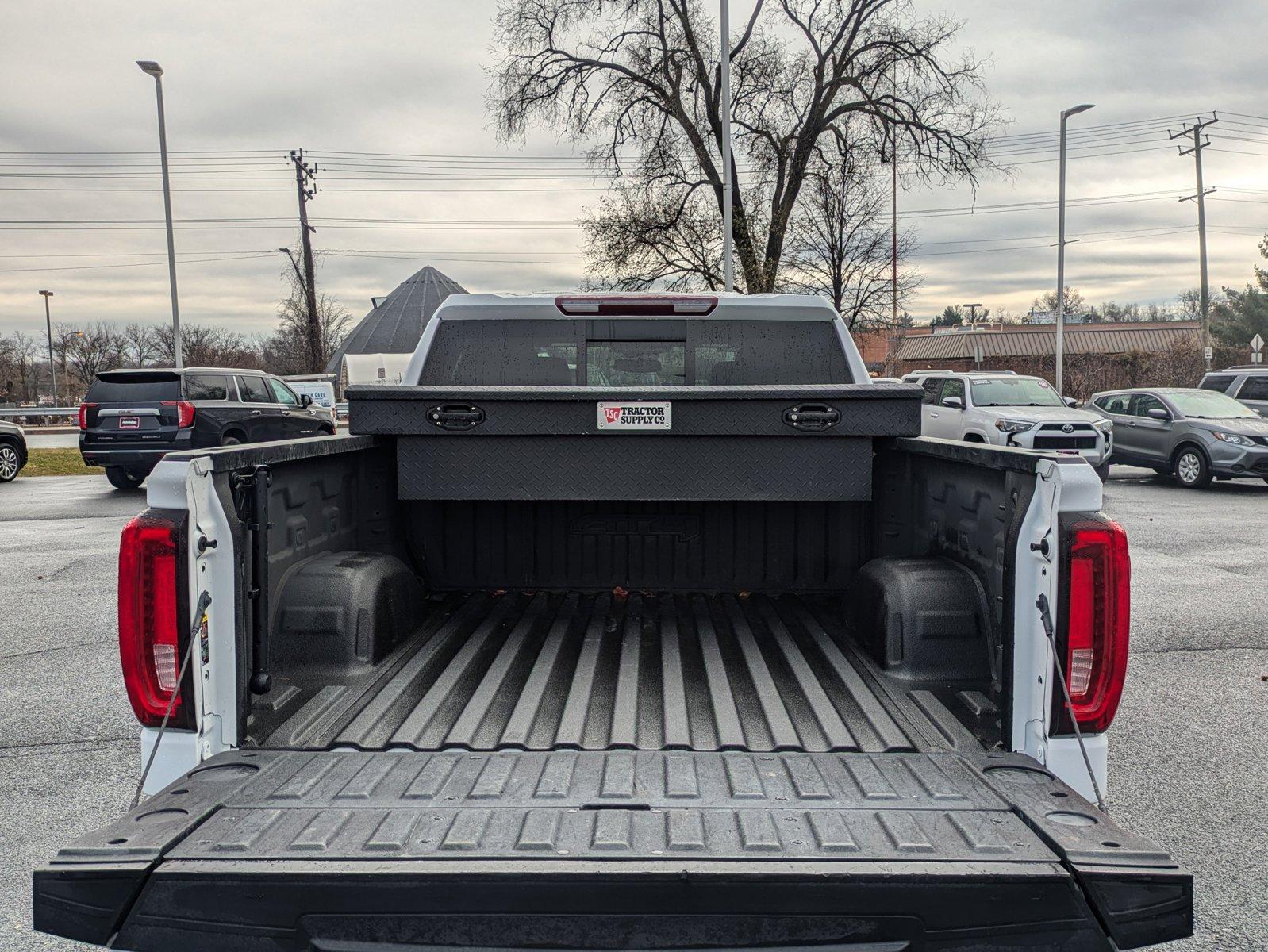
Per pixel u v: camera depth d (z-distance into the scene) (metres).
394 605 2.96
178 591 2.17
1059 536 2.17
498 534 3.63
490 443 2.92
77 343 72.50
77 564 10.18
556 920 1.73
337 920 1.73
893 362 40.16
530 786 2.11
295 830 1.87
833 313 3.84
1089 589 2.18
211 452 2.24
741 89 28.56
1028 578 2.24
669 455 2.91
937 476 2.97
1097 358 44.00
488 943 1.74
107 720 5.41
